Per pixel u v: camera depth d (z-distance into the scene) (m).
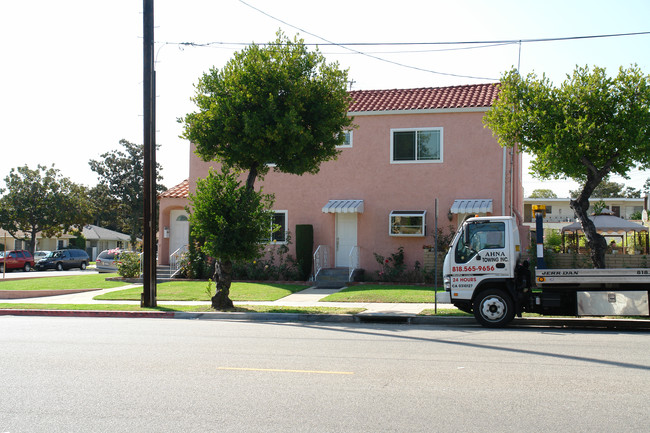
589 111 15.38
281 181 23.72
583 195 15.96
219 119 15.86
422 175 22.22
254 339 10.70
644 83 15.02
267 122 15.59
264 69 15.74
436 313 14.03
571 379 7.11
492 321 12.45
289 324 13.47
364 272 22.42
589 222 15.89
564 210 50.72
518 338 10.76
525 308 12.51
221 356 8.80
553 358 8.55
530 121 15.80
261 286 20.66
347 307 15.66
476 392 6.48
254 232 15.59
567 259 19.81
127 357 8.73
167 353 9.09
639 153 14.92
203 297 18.41
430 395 6.36
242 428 5.24
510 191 21.52
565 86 15.90
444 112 21.98
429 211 22.08
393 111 22.39
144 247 16.48
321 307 15.71
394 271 21.62
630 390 6.55
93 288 21.53
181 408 5.91
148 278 16.41
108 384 6.97
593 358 8.52
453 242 12.80
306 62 16.27
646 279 11.67
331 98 16.34
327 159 17.09
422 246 22.03
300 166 16.23
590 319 13.16
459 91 23.39
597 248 15.70
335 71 16.44
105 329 12.30
